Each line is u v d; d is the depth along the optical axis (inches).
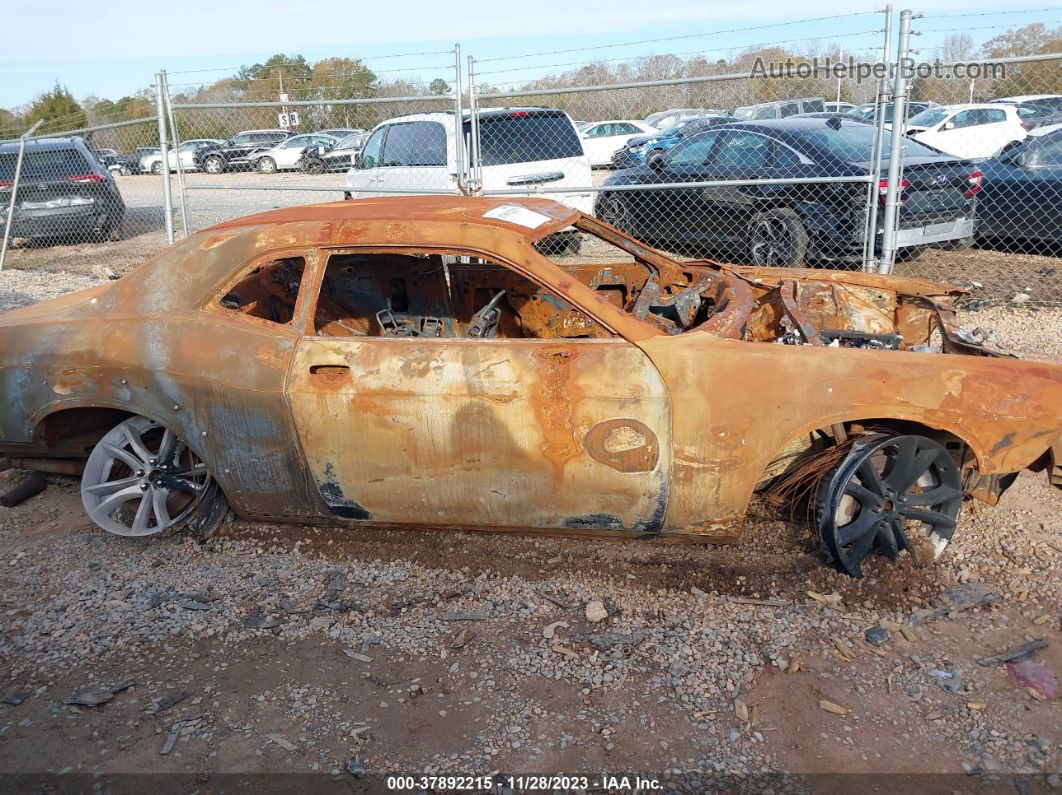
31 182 479.2
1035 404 120.8
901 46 268.8
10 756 99.5
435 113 378.0
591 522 127.2
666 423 119.5
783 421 119.4
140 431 142.9
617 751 98.4
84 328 138.4
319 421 126.3
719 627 120.9
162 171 398.6
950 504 132.1
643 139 704.4
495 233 128.3
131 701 109.0
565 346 121.8
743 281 157.1
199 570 139.6
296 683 111.8
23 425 141.6
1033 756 96.0
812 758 96.8
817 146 315.3
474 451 123.7
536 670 113.2
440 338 125.4
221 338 130.6
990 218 360.8
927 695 106.6
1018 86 275.7
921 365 121.0
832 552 127.0
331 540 147.2
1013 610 123.6
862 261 308.3
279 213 147.7
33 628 124.4
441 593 131.8
